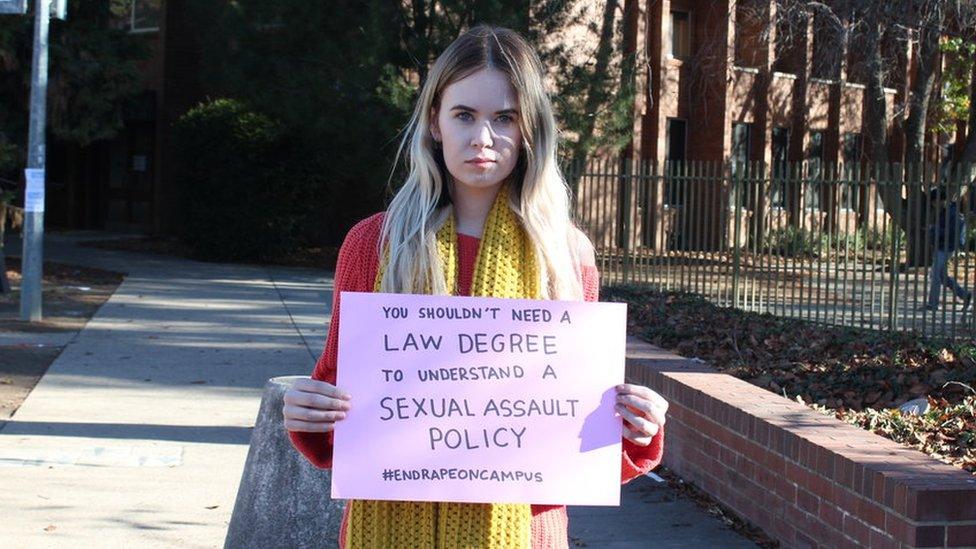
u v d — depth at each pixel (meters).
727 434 6.11
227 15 19.45
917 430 6.10
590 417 2.34
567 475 2.32
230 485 6.51
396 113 18.02
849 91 30.27
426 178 2.41
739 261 14.89
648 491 6.53
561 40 19.91
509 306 2.33
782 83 29.09
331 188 22.08
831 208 13.87
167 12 25.73
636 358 7.67
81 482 6.45
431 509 2.34
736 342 9.58
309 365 10.63
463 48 2.40
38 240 12.69
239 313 14.06
